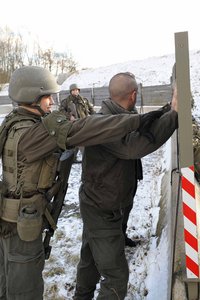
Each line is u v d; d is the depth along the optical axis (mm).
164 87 19938
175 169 4680
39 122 2457
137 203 5883
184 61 2125
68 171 2686
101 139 2375
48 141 2395
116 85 2732
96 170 2734
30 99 2549
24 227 2402
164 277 3482
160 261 3746
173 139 6629
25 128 2496
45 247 2783
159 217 4910
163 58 44875
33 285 2555
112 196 2760
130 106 2814
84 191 2908
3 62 54156
